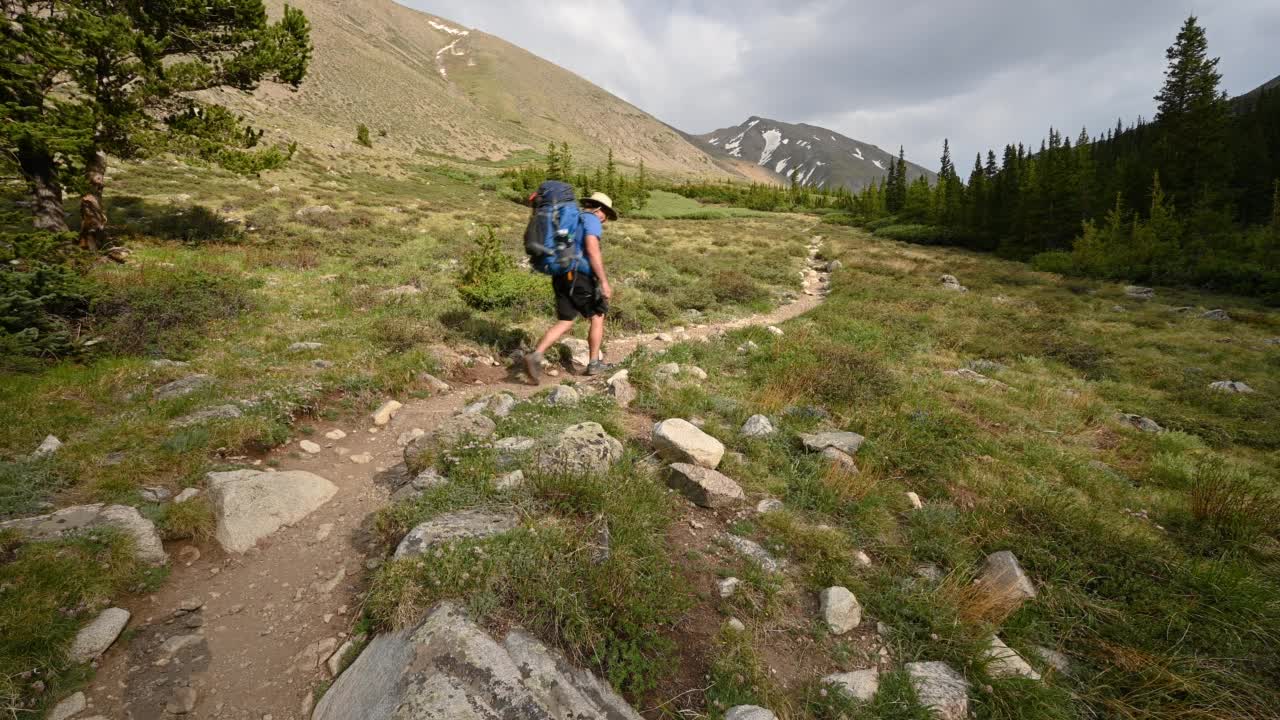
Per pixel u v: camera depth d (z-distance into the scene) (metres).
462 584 2.33
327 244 14.89
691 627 2.53
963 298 14.45
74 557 2.54
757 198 65.56
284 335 7.02
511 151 111.75
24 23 9.45
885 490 3.92
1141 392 7.93
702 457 3.83
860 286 15.43
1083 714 2.36
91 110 10.79
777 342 7.71
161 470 3.54
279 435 4.18
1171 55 36.06
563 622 2.32
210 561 2.95
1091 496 4.40
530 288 9.92
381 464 4.18
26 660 2.08
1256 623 2.75
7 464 3.26
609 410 4.77
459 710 1.85
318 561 3.03
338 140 48.72
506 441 3.82
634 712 2.10
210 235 14.15
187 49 12.98
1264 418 7.00
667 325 9.98
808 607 2.77
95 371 5.10
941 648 2.54
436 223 21.45
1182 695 2.43
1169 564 3.19
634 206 46.75
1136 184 33.25
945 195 44.56
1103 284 19.80
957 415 5.68
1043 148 44.19
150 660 2.31
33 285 5.91
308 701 2.22
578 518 2.98
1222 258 21.48
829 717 2.19
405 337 6.94
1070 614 2.87
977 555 3.32
